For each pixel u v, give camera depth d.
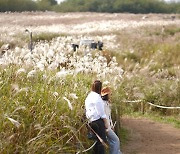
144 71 17.67
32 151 6.81
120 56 22.70
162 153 10.14
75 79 9.97
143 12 89.19
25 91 7.61
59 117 7.68
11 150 6.64
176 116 14.53
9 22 45.78
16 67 9.02
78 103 8.54
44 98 7.77
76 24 45.84
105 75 11.89
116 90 11.53
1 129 6.64
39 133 6.93
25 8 73.19
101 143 8.34
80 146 7.88
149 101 15.19
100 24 42.94
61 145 7.39
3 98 7.23
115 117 10.85
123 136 11.35
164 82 16.22
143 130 12.30
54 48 14.03
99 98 8.30
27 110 7.30
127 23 43.53
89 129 8.29
